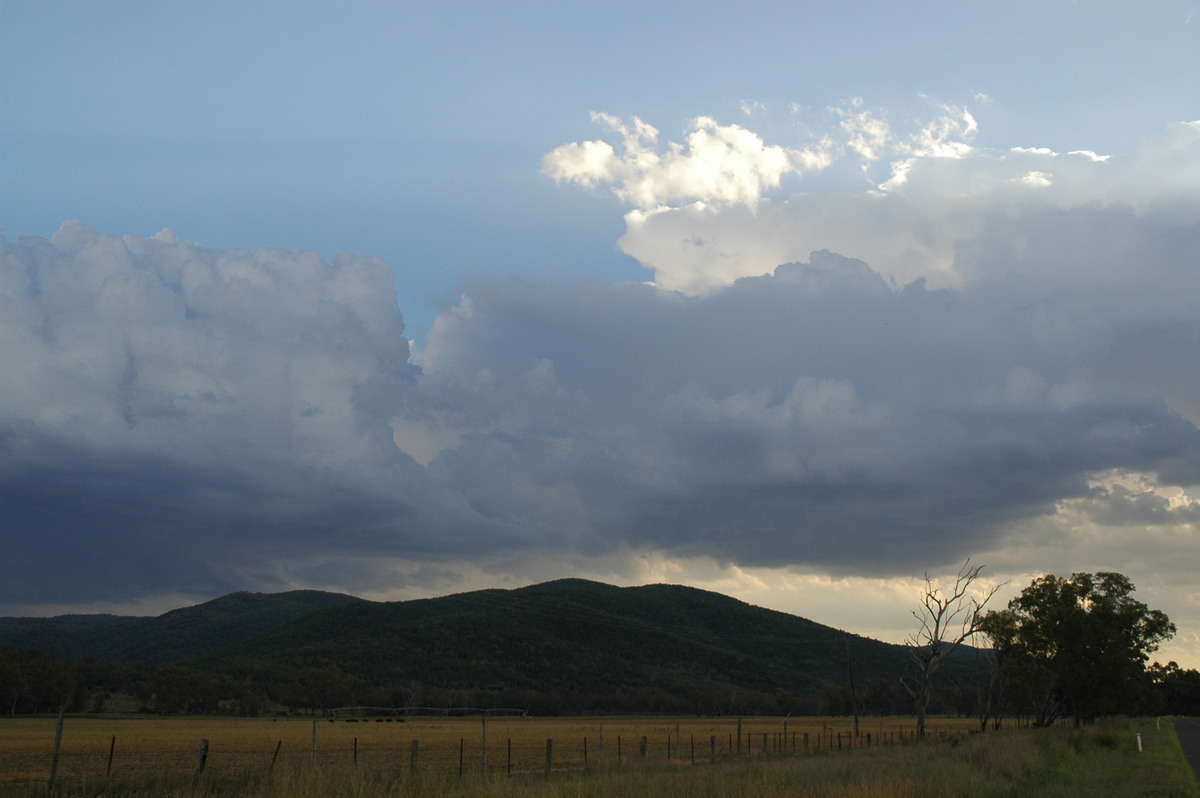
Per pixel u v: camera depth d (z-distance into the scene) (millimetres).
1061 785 24266
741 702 152750
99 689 142500
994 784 22766
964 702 126812
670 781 21750
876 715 149375
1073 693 65625
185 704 136750
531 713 147000
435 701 146000
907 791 20469
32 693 122250
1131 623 65938
